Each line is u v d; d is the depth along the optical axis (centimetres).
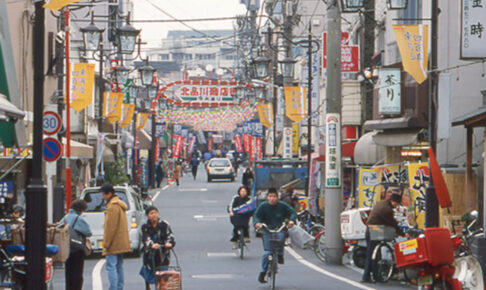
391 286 2231
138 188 5706
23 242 1773
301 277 2453
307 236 2911
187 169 12631
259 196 4594
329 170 2884
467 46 2453
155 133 8731
